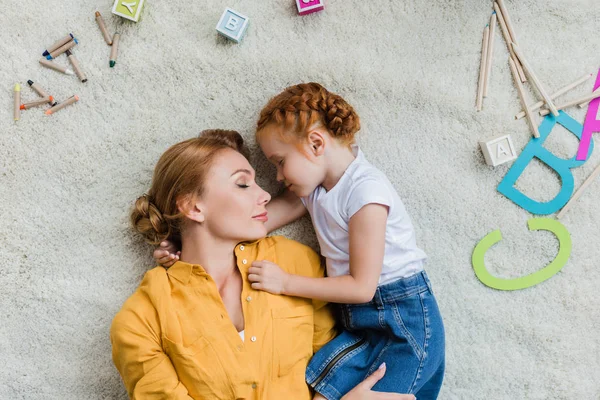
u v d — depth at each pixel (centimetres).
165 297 105
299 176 107
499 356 126
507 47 125
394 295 111
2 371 120
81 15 123
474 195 125
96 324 122
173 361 104
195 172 107
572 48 125
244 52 124
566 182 124
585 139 124
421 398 122
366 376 110
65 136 122
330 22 125
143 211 112
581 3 125
